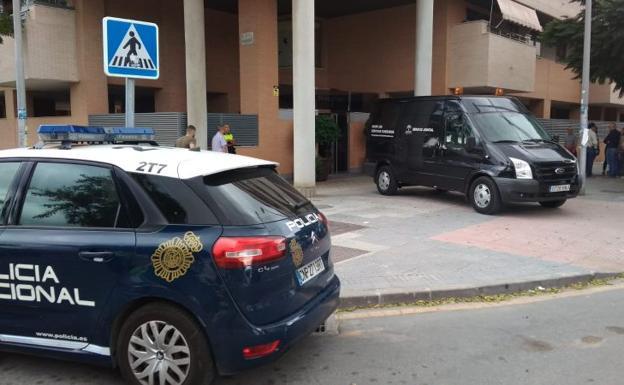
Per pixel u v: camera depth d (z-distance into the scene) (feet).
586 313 18.38
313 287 13.47
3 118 64.80
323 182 54.19
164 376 12.03
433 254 25.13
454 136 38.04
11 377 13.74
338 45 73.31
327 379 13.60
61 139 14.01
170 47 57.47
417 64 52.65
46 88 56.75
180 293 11.66
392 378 13.64
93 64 51.83
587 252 25.93
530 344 15.74
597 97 89.10
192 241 11.69
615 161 61.98
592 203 40.63
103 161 13.00
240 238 11.68
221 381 13.46
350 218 34.22
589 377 13.56
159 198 12.30
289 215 13.37
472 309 18.97
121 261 12.00
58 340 12.81
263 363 11.84
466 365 14.37
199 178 12.32
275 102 51.65
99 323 12.36
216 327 11.55
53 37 49.70
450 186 38.42
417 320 17.89
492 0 62.39
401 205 39.42
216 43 63.87
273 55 51.16
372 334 16.66
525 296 20.51
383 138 44.52
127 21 18.37
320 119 54.54
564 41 54.34
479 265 23.31
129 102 18.81
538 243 27.55
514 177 34.01
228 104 65.87
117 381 13.48
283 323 12.03
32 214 13.20
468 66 60.90
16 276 12.84
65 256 12.40
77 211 12.85
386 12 68.08
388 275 21.77
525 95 74.54
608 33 48.44
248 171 13.85
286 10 67.05
